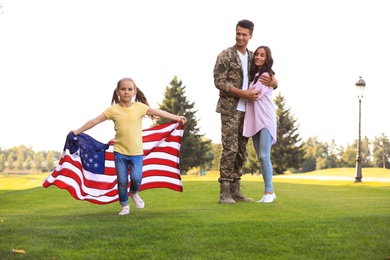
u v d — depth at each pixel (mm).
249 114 7445
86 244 4281
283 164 66750
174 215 5758
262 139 7379
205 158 59594
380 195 9477
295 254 3945
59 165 6195
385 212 5816
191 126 59250
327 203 7188
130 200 8359
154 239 4422
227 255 3936
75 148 6180
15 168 162250
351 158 127812
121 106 6168
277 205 6844
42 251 4086
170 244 4246
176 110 59031
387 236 4371
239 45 7430
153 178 6766
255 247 4133
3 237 4570
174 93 59812
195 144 58469
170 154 6789
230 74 7395
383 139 128500
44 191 11812
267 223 5000
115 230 4762
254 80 7410
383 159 128250
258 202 7418
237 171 7707
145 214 5926
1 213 6719
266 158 7395
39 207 7578
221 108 7430
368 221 4988
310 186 13711
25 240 4441
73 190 6172
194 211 6133
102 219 5547
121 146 6102
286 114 67875
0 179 32938
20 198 9633
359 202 7379
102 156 6453
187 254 3969
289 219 5281
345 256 3859
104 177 6473
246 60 7488
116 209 6809
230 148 7352
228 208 6488
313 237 4406
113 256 3945
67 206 7652
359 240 4270
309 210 6156
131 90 6125
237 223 5027
